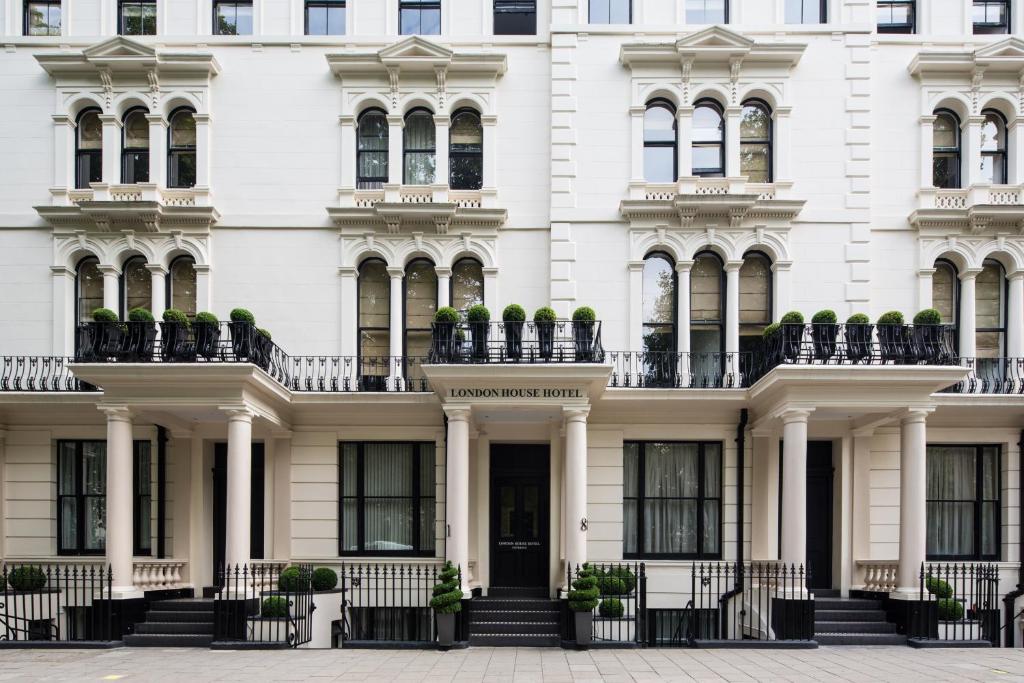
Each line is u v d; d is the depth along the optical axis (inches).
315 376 667.4
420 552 660.1
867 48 672.4
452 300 684.7
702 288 675.4
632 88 675.4
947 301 677.9
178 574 625.6
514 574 660.1
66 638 585.0
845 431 642.2
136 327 558.6
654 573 630.5
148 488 656.4
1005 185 657.0
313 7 701.9
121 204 650.8
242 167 682.8
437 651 510.9
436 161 681.6
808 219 664.4
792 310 610.5
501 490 671.1
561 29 677.9
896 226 670.5
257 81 688.4
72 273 675.4
